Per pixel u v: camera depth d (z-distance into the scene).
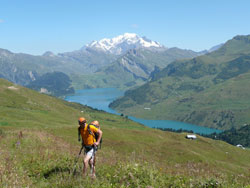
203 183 10.84
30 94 170.00
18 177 9.43
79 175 10.23
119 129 85.00
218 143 118.88
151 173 10.70
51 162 13.57
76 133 56.44
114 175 10.38
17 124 63.81
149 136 82.62
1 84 168.25
